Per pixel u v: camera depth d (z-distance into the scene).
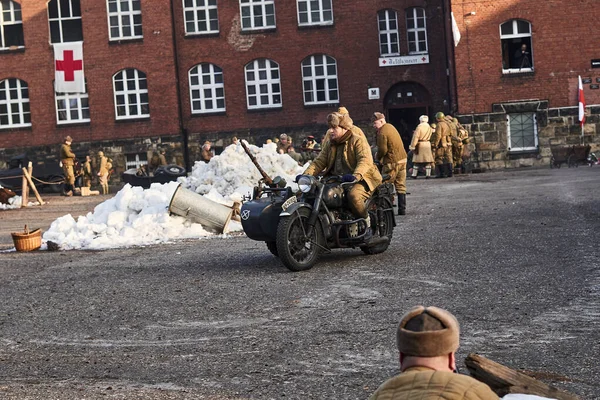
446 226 17.73
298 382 7.38
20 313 11.30
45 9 51.34
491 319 9.31
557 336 8.45
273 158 23.83
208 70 51.34
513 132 45.31
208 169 23.89
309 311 10.29
